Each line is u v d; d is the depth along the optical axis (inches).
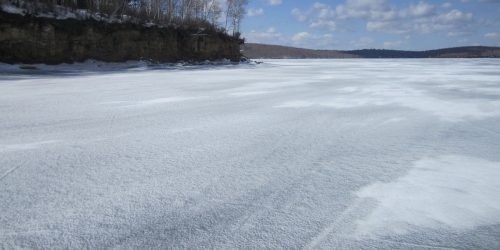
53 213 126.2
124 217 124.3
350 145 223.8
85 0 1203.9
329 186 155.8
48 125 269.0
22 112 321.4
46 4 997.2
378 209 134.1
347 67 1445.6
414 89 548.7
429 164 186.9
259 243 109.3
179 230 116.3
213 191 148.5
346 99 430.0
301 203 138.5
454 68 1330.0
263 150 210.1
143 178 161.3
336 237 113.9
